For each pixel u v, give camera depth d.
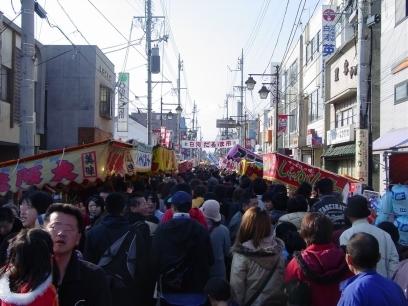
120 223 5.37
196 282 5.46
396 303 3.47
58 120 26.23
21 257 2.95
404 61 16.70
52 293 3.00
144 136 49.28
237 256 4.95
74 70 26.33
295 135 38.62
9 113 19.72
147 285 5.36
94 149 8.52
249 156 22.94
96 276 3.45
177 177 18.22
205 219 6.62
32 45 10.57
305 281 4.42
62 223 3.42
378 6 21.22
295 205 7.11
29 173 8.23
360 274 3.65
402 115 17.08
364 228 5.25
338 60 27.56
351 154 24.20
